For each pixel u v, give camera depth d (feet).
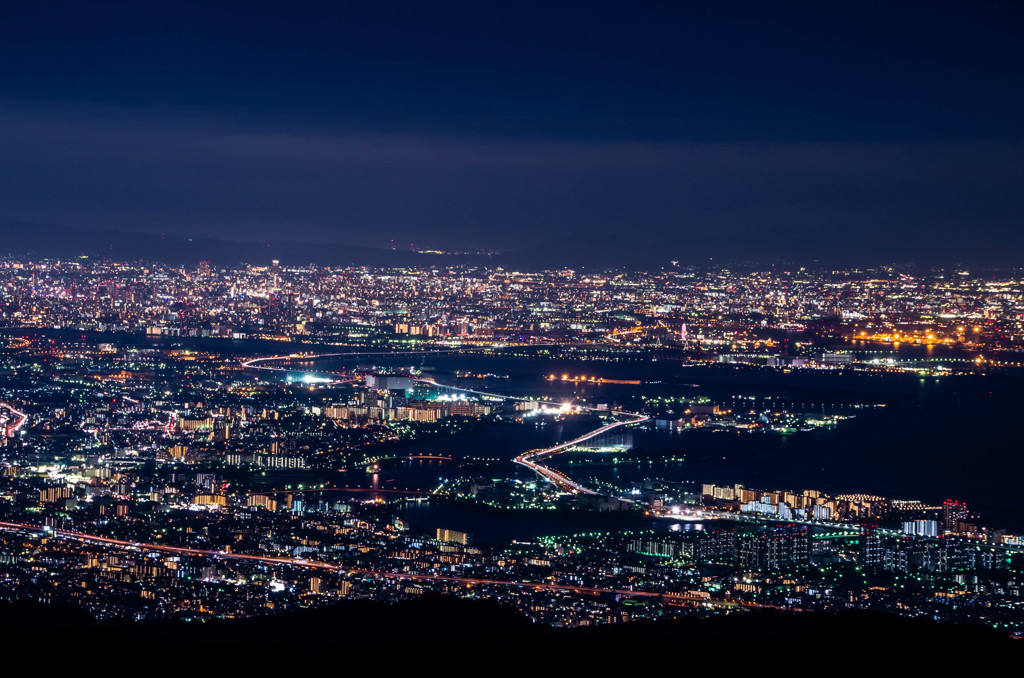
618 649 270.26
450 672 257.14
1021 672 257.14
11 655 258.57
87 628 278.67
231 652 266.16
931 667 258.78
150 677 251.80
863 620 282.97
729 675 256.93
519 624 286.66
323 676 254.27
